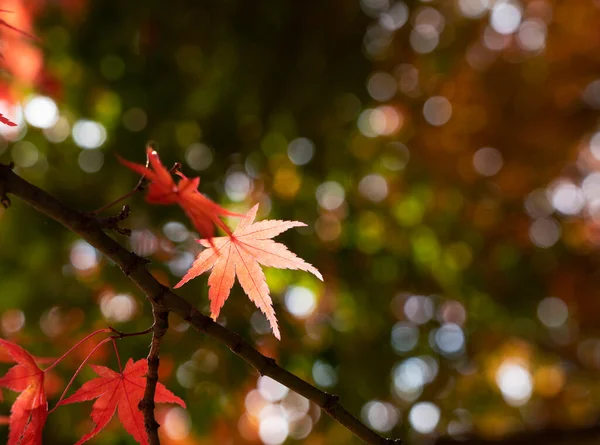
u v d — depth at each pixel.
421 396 5.16
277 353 4.35
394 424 4.88
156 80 4.35
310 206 4.86
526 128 5.84
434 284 5.23
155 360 1.31
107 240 1.22
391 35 5.07
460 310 5.42
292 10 4.43
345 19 4.61
